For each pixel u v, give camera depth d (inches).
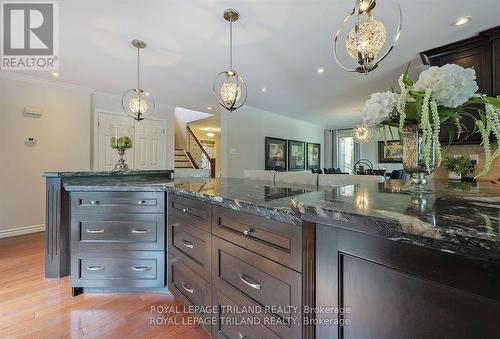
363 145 327.0
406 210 28.1
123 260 76.1
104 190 76.0
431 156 37.4
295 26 94.2
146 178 118.0
